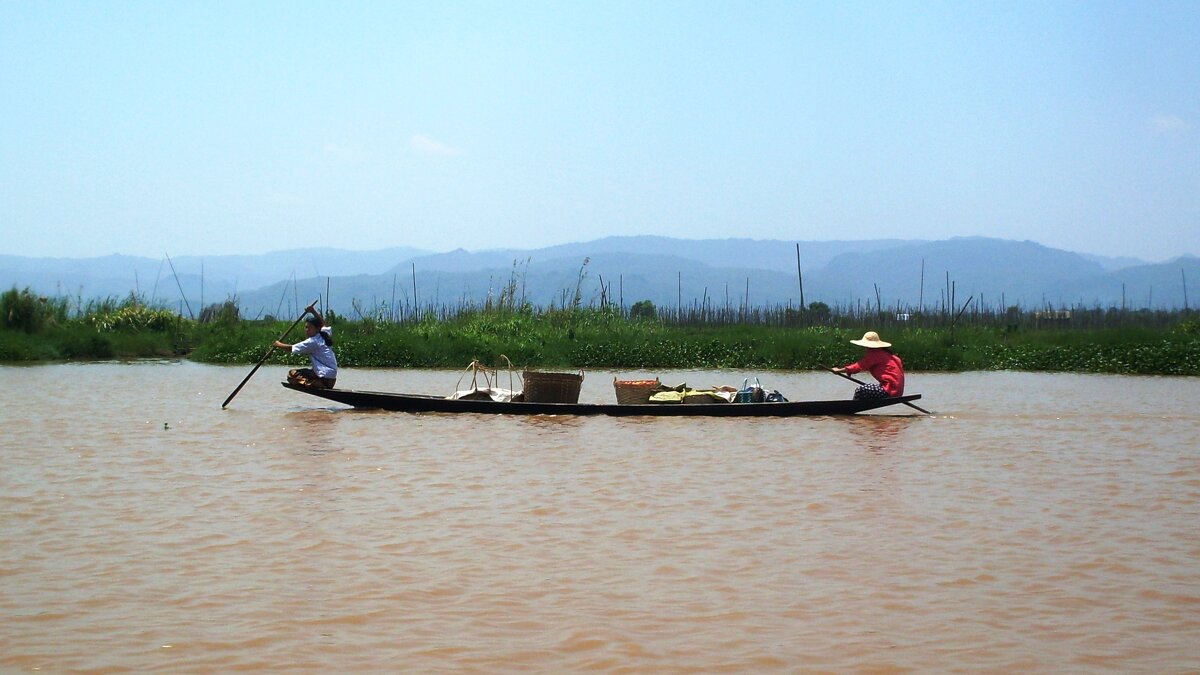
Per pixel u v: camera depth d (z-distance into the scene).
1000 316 45.66
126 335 35.16
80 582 8.12
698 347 32.12
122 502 10.90
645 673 6.46
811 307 47.44
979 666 6.61
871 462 13.70
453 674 6.42
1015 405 20.61
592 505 10.96
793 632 7.18
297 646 6.84
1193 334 32.22
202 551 9.02
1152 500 11.31
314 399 20.91
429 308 40.34
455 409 18.41
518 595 7.92
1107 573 8.55
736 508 10.85
